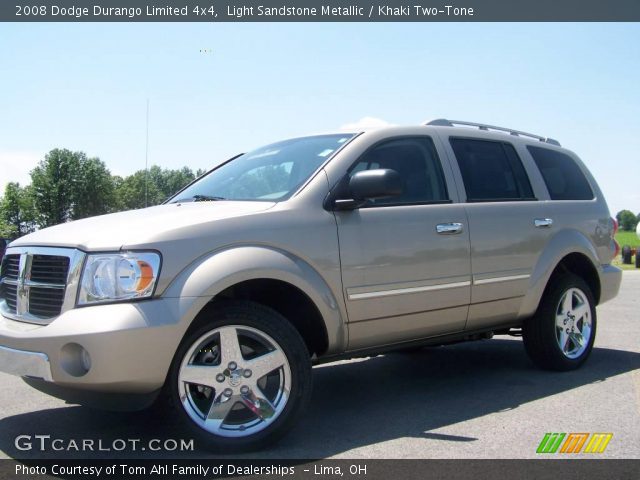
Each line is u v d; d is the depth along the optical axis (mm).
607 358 5852
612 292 5758
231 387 3420
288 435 3738
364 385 5047
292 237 3689
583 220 5512
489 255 4645
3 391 4910
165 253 3289
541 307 5168
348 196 3998
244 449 3420
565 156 5848
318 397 4691
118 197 96188
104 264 3244
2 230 87812
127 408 3312
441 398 4562
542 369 5367
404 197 4320
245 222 3584
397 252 4109
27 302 3555
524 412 4141
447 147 4738
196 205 4074
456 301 4449
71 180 90812
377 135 4359
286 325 3539
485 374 5305
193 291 3264
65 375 3143
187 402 3340
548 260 5059
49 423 4086
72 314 3203
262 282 3615
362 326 3992
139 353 3117
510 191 5055
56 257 3457
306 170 4117
